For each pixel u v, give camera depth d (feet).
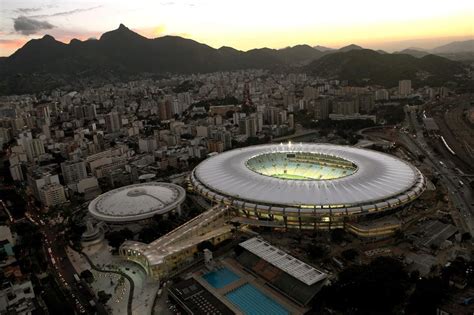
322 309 567.59
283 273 637.71
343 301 564.30
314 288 594.24
